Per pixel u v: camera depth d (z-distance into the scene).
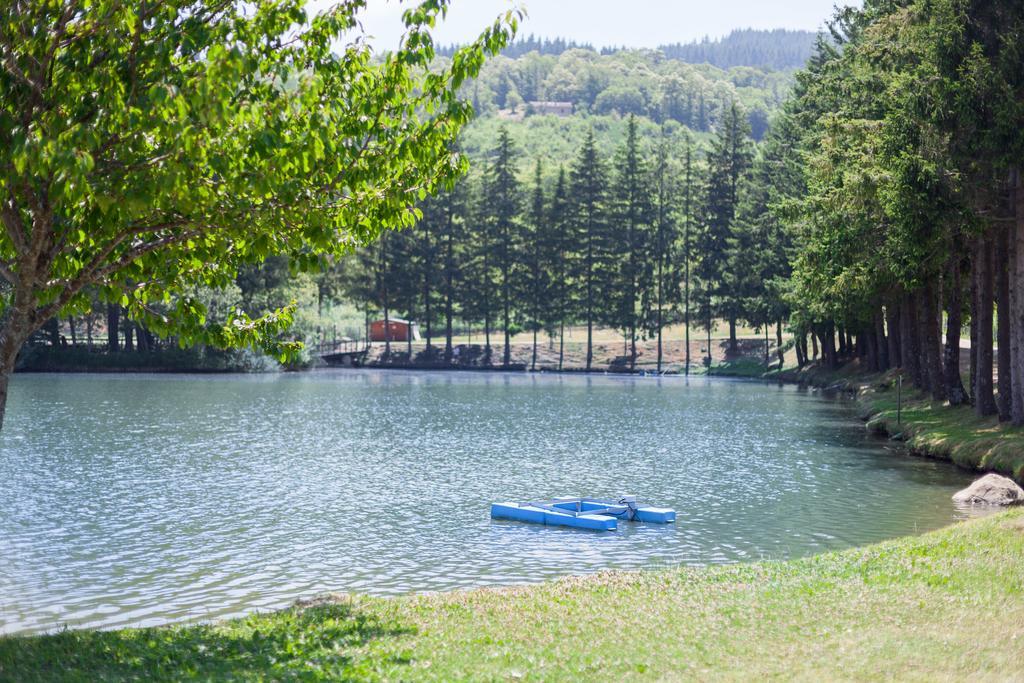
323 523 23.77
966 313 47.22
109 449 36.75
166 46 10.66
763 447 38.66
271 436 41.88
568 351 111.25
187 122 10.27
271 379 86.00
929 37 28.88
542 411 55.41
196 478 30.39
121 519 23.95
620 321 104.50
